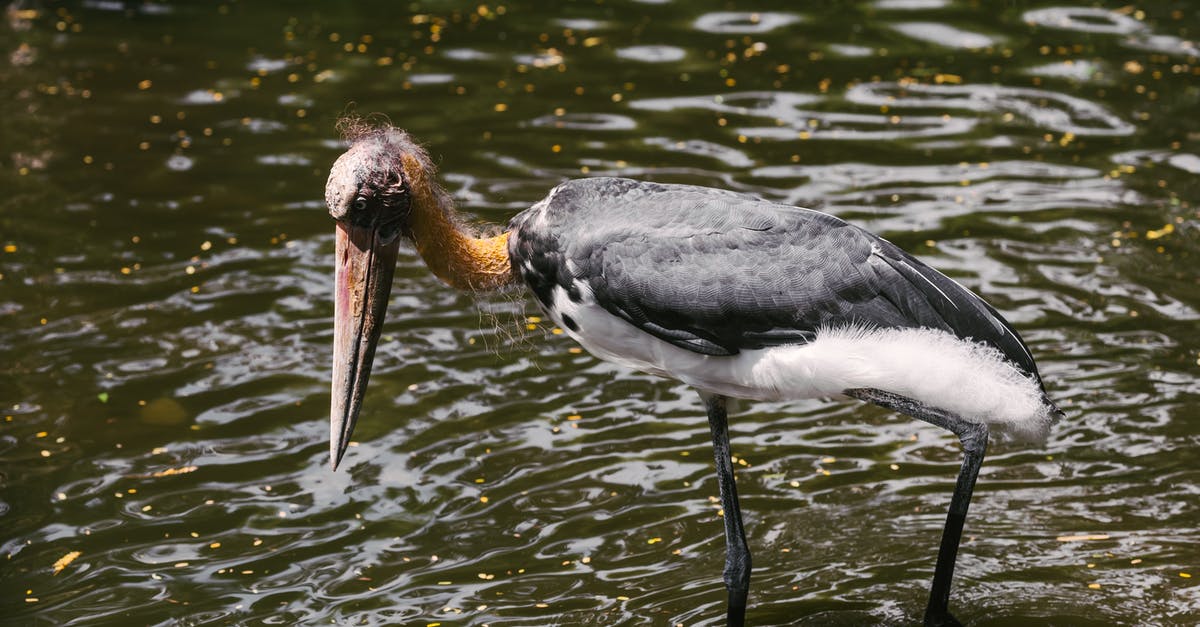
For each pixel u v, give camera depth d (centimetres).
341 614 860
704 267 745
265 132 1672
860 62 1856
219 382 1143
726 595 869
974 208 1427
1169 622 824
